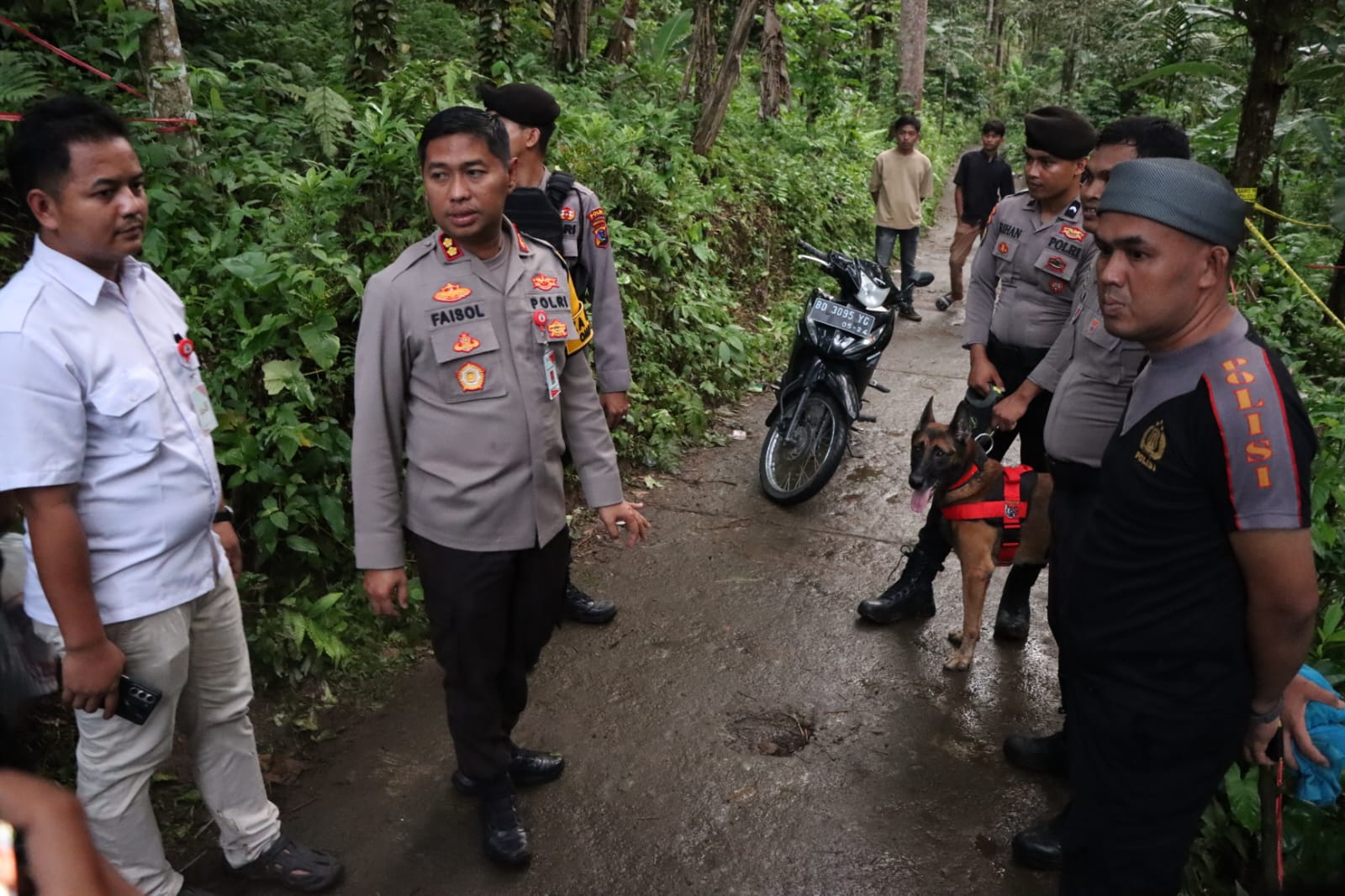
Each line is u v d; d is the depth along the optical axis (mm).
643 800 2988
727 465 5680
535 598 2617
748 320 8031
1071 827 2098
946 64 26000
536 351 2467
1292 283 6477
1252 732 1953
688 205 7184
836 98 13891
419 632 3781
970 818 2934
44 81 4219
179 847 2746
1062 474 2844
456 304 2371
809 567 4500
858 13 17594
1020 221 3688
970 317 3938
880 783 3078
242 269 3541
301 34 6758
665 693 3533
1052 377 3301
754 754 3213
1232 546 1726
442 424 2414
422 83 5457
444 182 2270
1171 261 1694
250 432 3588
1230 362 1704
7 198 4012
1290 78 5051
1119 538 1893
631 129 6766
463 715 2574
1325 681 2100
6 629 1753
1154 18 12688
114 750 2166
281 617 3408
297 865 2604
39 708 2906
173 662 2178
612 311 3604
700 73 9039
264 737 3199
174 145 4371
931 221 15062
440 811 2926
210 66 5738
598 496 2738
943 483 3561
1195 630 1810
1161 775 1906
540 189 3309
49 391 1859
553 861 2744
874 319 5023
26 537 2236
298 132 5281
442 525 2436
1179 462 1756
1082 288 3100
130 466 2035
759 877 2699
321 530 3758
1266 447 1640
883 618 4000
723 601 4180
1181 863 1955
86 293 1949
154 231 3850
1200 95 12297
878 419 6480
